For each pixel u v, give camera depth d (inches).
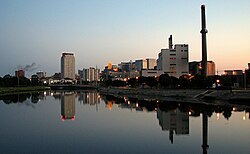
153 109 3607.3
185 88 6515.8
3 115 3070.9
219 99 4601.4
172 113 3083.2
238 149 1460.4
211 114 2893.7
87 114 3181.6
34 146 1551.4
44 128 2166.6
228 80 6446.9
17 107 4109.3
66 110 3671.3
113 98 6397.6
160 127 2191.2
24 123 2444.6
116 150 1460.4
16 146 1553.9
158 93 6643.7
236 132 1926.7
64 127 2213.3
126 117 2849.4
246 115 2773.1
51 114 3186.5
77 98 6574.8
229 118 2591.0
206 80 6289.4
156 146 1547.7
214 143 1605.6
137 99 5748.0
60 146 1551.4
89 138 1772.9
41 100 5792.3
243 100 4151.1
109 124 2373.3
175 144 1594.5
